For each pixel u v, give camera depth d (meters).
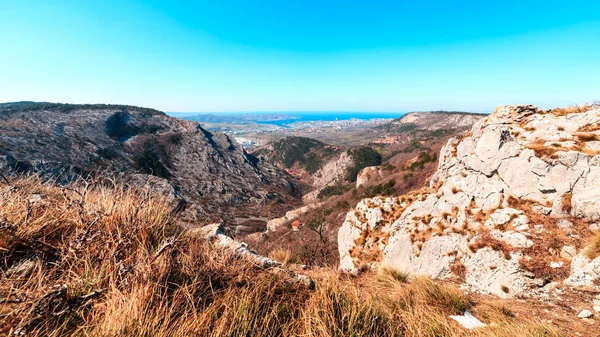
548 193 8.47
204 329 1.81
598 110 9.49
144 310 1.78
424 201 12.62
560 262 6.63
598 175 7.55
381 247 14.30
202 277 2.42
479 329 3.70
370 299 2.84
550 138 9.63
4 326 1.59
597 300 5.13
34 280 1.87
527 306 5.51
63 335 1.65
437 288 4.73
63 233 2.43
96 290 1.84
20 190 2.96
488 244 8.36
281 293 2.70
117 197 2.99
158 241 2.80
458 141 14.18
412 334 2.68
